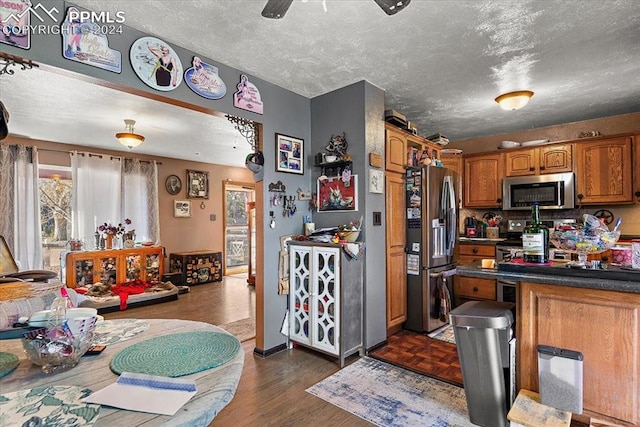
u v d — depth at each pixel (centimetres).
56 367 101
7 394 87
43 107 349
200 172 679
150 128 429
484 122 430
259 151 296
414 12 197
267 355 291
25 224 473
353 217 301
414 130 370
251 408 208
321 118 329
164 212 623
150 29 214
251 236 617
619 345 162
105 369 102
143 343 123
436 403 213
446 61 261
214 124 411
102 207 543
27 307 163
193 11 195
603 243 170
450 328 363
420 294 349
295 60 258
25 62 174
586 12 198
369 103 301
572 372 164
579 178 393
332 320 275
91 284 477
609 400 164
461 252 444
